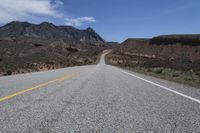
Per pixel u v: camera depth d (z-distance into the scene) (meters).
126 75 17.69
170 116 4.54
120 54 156.12
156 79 14.16
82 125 3.83
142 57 138.12
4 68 30.67
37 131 3.46
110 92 7.84
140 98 6.68
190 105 5.69
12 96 6.54
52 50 107.56
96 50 191.50
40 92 7.46
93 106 5.40
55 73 19.61
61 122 3.98
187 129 3.68
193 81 13.74
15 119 4.11
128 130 3.61
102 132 3.49
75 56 127.00
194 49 136.00
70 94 7.16
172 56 132.25
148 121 4.15
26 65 37.62
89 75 16.69
